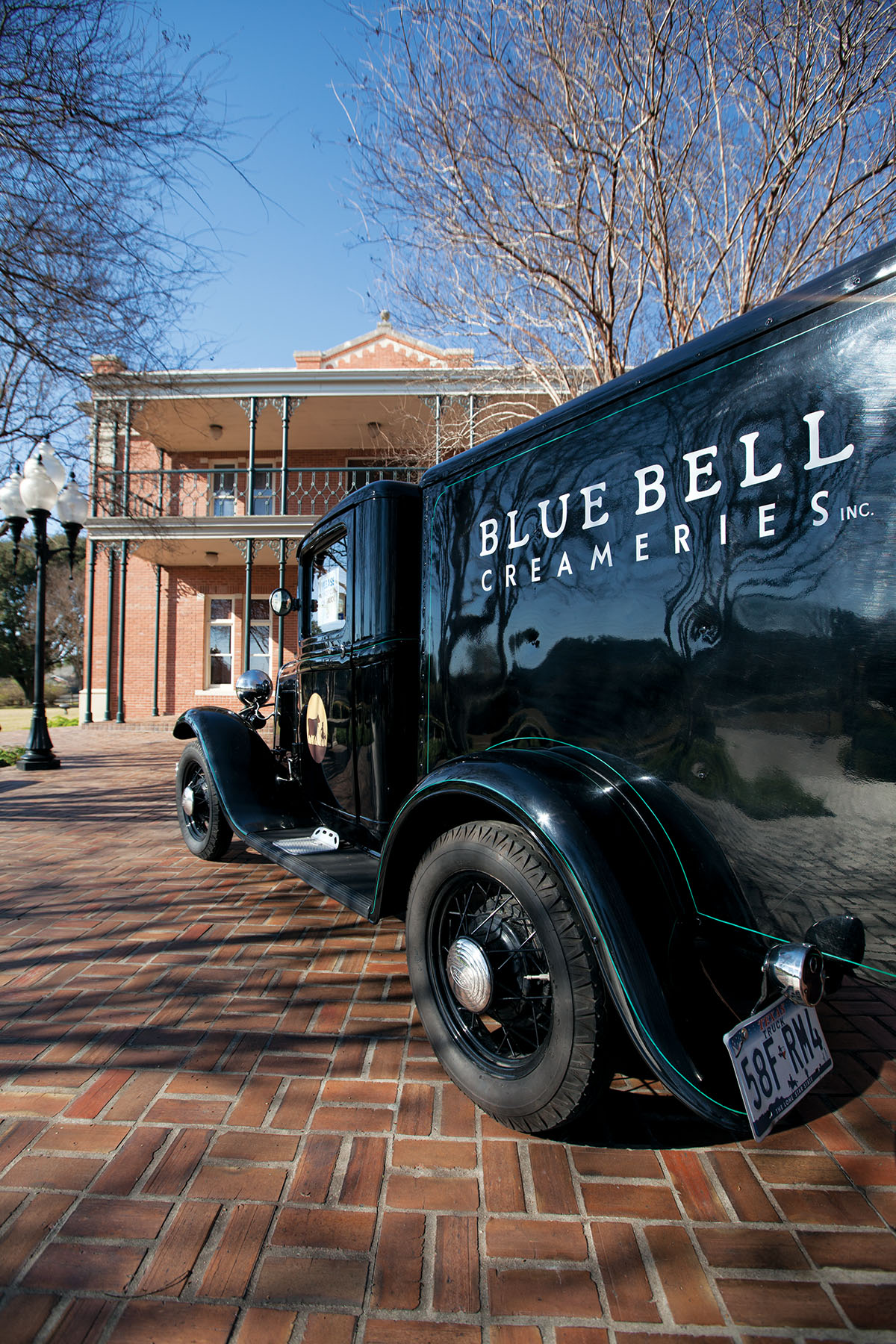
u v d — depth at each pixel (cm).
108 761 962
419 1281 142
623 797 186
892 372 136
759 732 157
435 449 1155
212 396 1303
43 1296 138
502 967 194
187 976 285
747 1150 186
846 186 644
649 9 583
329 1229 155
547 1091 174
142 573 1602
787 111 614
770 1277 144
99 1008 257
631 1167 178
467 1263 147
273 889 399
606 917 166
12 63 591
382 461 1623
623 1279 143
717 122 650
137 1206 162
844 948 143
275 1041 236
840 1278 144
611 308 694
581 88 660
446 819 227
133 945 317
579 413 204
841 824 143
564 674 210
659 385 181
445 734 266
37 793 712
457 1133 190
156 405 1305
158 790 730
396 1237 154
